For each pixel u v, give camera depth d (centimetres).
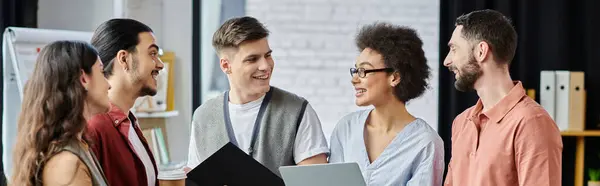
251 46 252
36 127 190
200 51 472
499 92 238
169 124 463
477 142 242
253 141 259
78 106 193
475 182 239
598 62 457
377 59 266
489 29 236
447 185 263
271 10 473
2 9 425
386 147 269
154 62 236
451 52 247
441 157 266
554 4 455
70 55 195
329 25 475
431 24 474
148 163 239
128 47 230
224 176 229
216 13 474
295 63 476
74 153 190
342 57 477
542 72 443
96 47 230
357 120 281
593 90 459
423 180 261
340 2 474
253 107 261
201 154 268
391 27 270
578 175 453
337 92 477
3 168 417
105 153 221
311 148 257
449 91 456
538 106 233
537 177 224
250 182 228
